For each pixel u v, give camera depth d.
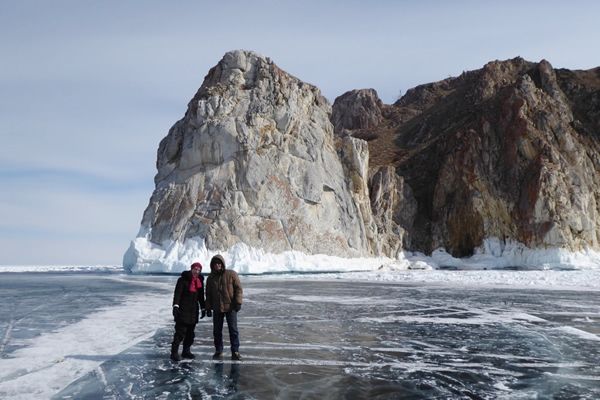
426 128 80.44
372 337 11.72
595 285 28.03
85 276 41.38
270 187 45.66
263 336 11.77
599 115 66.62
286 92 50.56
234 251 42.03
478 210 57.78
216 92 49.28
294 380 8.00
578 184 56.69
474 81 82.88
